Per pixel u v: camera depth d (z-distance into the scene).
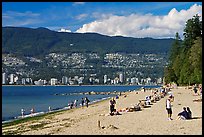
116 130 28.23
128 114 41.75
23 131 32.47
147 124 31.38
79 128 30.95
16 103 101.81
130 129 28.48
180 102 57.56
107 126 30.45
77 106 77.94
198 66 76.12
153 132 26.42
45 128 34.09
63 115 52.25
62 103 100.50
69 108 72.44
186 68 106.50
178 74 119.81
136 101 73.38
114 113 42.38
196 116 36.22
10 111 73.94
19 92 195.75
